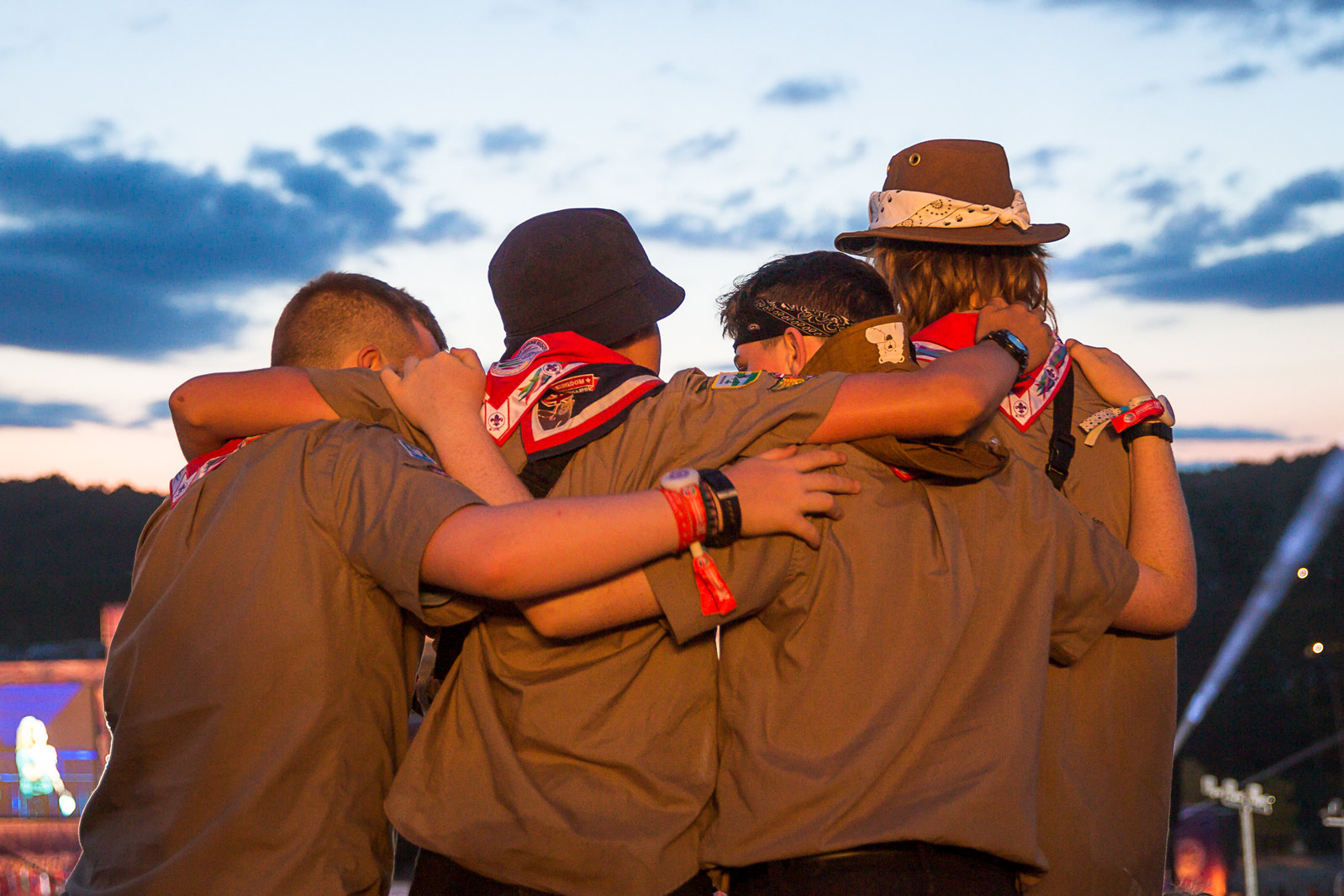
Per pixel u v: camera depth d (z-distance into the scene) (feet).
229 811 5.56
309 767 5.67
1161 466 6.97
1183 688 185.78
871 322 6.37
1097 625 6.36
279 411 6.25
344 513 5.82
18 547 228.22
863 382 5.88
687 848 5.77
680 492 5.31
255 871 5.53
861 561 5.81
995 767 5.61
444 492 5.43
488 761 5.83
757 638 5.98
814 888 5.48
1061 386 7.12
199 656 5.76
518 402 6.23
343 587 5.84
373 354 7.11
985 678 5.81
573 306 6.49
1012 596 5.91
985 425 6.21
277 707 5.67
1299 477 204.03
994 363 6.04
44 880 78.74
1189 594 6.68
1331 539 187.93
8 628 209.97
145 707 5.85
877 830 5.43
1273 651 183.52
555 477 6.09
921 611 5.76
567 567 5.11
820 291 6.55
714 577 5.35
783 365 6.66
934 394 5.72
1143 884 6.76
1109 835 6.61
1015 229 7.64
